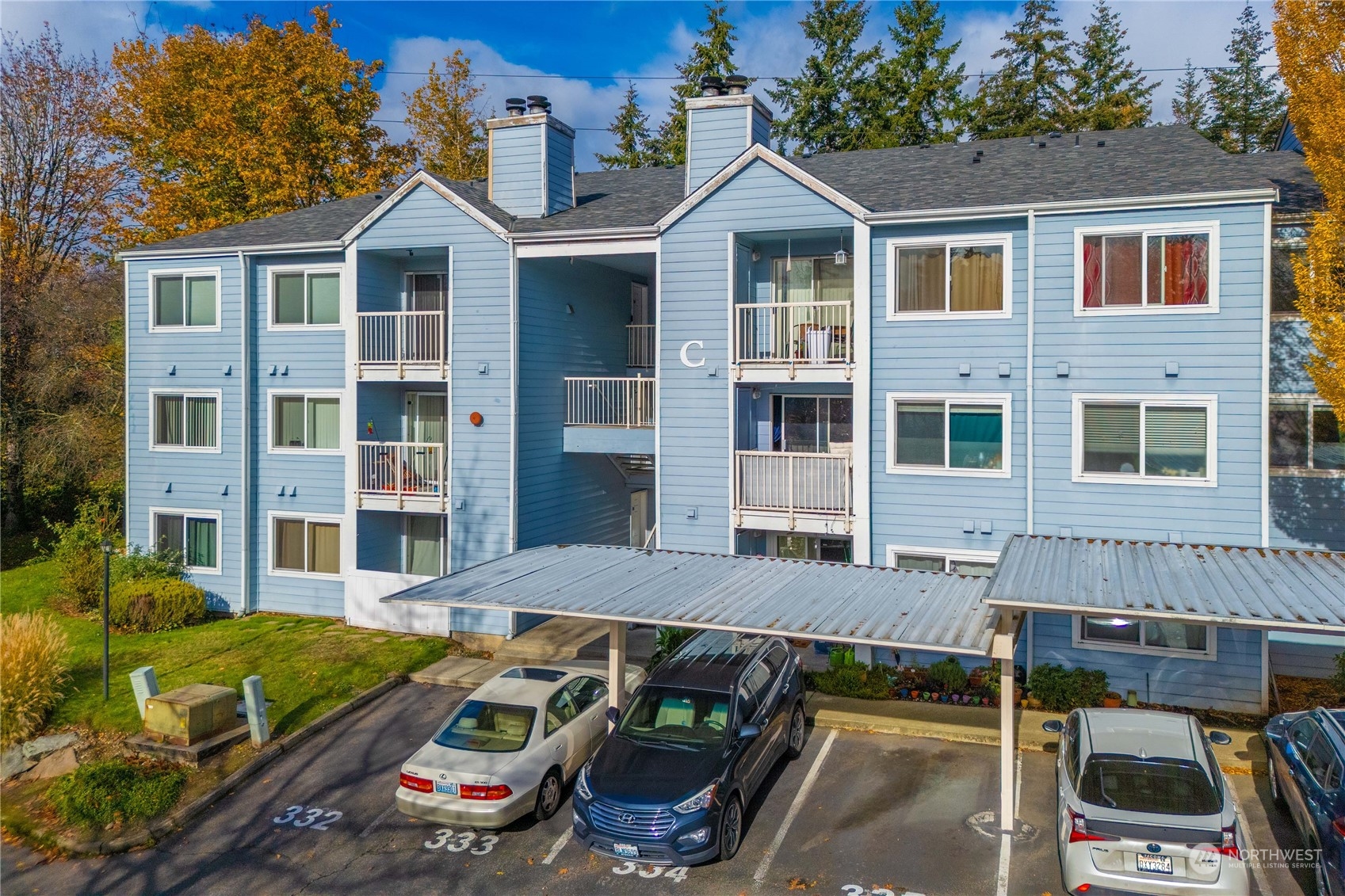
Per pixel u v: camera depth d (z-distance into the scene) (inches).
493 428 827.4
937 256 706.8
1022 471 687.1
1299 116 566.6
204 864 478.9
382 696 697.6
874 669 661.9
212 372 937.5
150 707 601.0
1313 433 650.8
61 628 829.2
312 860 475.8
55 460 1245.1
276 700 673.6
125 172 1521.9
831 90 1643.7
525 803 478.0
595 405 920.3
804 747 580.4
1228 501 635.5
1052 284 670.5
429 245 844.6
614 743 483.5
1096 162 754.2
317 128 1510.8
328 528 913.5
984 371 694.5
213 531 943.7
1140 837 369.7
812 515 726.5
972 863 439.8
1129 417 657.6
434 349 886.4
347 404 872.9
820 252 783.1
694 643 574.2
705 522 763.4
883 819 484.4
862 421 714.8
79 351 1331.2
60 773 579.2
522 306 829.2
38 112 1385.3
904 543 718.5
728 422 754.2
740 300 773.3
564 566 605.0
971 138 1610.5
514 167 879.1
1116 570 494.6
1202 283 637.9
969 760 555.2
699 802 434.0
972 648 415.5
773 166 734.5
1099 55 1640.0
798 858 450.6
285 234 935.0
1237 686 625.6
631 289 1016.9
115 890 460.8
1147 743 409.7
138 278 959.6
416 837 493.0
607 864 456.8
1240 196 620.1
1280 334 658.2
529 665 744.3
